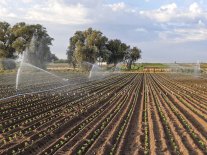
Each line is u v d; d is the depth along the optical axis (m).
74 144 20.34
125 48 159.12
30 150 18.97
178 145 20.64
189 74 117.31
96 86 62.09
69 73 107.69
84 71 123.06
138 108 35.31
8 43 107.69
